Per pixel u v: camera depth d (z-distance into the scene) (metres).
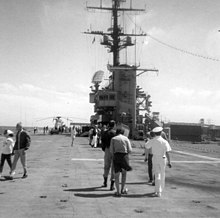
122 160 8.32
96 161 16.94
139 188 9.55
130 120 52.84
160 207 7.21
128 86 55.56
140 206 7.27
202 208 7.18
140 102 61.75
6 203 7.37
